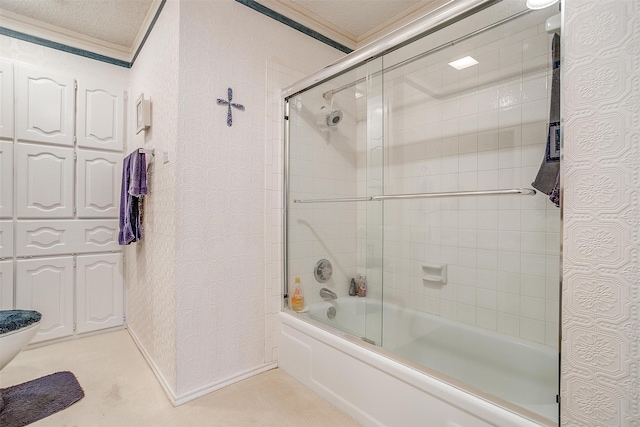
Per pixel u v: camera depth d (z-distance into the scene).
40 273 2.27
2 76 2.12
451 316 1.91
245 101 1.89
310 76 1.90
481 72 1.75
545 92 1.52
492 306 1.75
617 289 0.73
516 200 1.65
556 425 0.93
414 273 2.08
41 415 1.50
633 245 0.71
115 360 2.07
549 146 1.28
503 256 1.71
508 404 1.06
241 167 1.87
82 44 2.45
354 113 2.27
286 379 1.88
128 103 2.64
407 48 1.70
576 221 0.80
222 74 1.79
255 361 1.94
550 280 1.55
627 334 0.72
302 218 2.12
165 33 1.81
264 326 1.98
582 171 0.79
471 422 1.11
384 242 2.22
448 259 1.93
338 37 2.43
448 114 1.90
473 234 1.82
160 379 1.79
